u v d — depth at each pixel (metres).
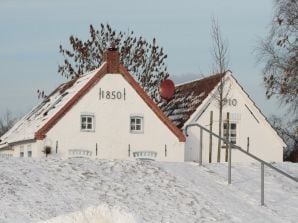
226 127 40.62
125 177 19.64
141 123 38.72
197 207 17.81
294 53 41.59
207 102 41.25
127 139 38.50
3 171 18.62
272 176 22.42
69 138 37.31
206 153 40.91
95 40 56.50
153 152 38.75
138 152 38.62
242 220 17.30
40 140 36.59
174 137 39.03
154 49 56.62
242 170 22.70
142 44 56.69
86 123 37.91
